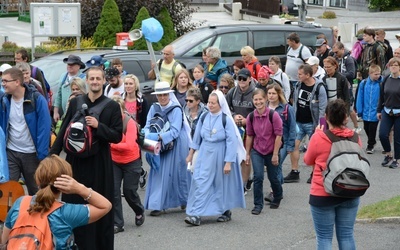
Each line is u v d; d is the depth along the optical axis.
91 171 7.77
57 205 5.73
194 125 10.98
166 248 9.14
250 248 9.12
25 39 32.66
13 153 9.54
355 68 15.99
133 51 16.31
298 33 18.81
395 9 42.09
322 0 45.03
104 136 7.64
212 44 17.67
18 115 9.47
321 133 7.35
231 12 43.12
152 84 15.53
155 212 10.62
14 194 9.05
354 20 39.50
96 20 26.47
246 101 11.65
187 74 11.73
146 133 10.27
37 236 5.56
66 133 7.67
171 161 10.51
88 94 7.93
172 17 27.42
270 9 39.53
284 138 11.35
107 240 7.86
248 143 10.66
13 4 43.31
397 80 13.34
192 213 10.07
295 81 15.34
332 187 7.14
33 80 11.43
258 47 18.12
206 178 10.02
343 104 7.30
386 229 9.71
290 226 10.09
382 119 13.57
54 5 21.62
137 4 26.55
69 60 12.81
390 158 13.77
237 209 11.01
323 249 7.41
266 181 12.70
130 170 9.73
